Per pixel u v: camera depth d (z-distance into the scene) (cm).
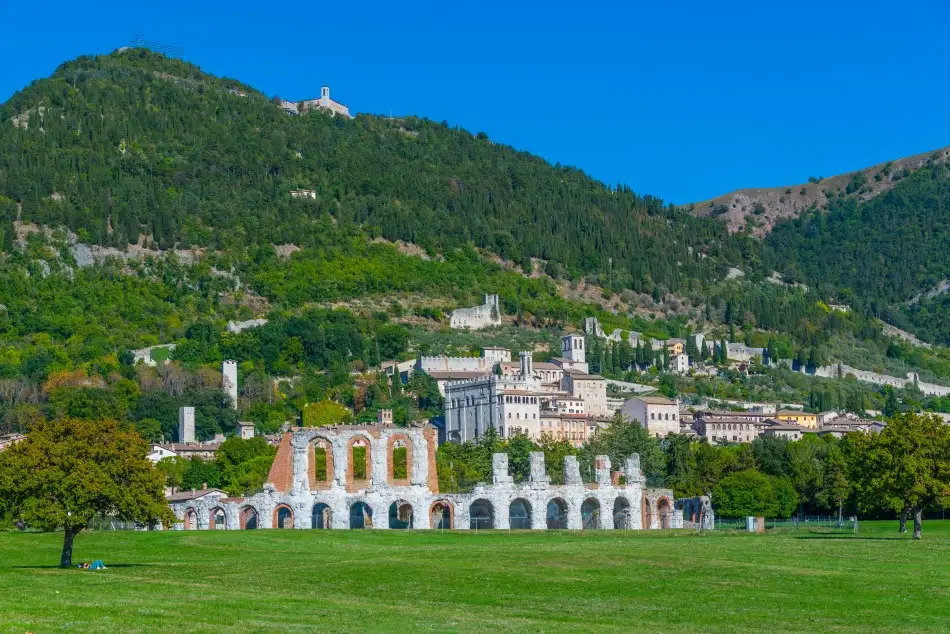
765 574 12650
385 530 18875
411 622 9188
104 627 8325
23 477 12525
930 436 18312
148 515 12900
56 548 14950
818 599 11031
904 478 17912
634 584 11944
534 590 11544
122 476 13025
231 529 19000
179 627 8475
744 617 10062
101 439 12988
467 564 13462
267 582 11869
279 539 16512
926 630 9506
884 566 13425
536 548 15700
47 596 9838
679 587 11750
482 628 8994
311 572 12669
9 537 16162
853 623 9812
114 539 16038
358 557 14338
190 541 15988
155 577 12119
